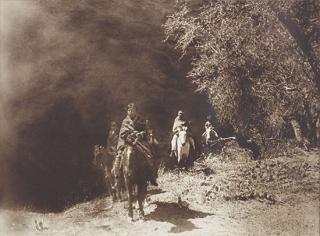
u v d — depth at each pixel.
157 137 15.74
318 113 14.97
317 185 11.33
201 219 9.61
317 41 15.09
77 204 13.65
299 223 9.63
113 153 12.02
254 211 10.21
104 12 16.22
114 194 11.79
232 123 15.92
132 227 9.51
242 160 14.04
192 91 16.92
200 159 13.99
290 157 13.61
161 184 12.34
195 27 16.02
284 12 14.93
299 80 15.10
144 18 16.81
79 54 15.52
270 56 15.14
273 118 15.56
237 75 15.47
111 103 15.62
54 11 15.58
